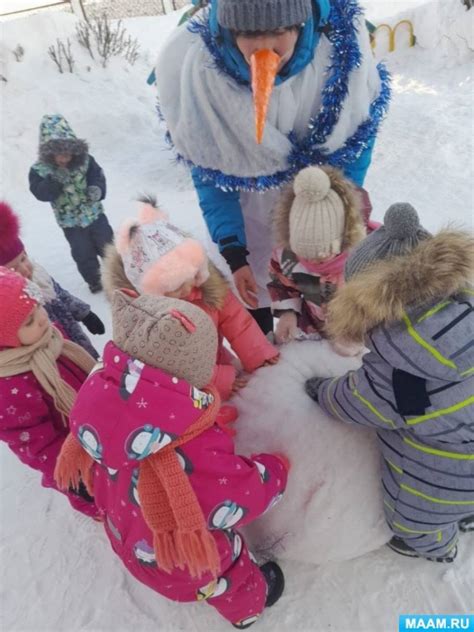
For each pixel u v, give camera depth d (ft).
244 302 7.00
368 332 4.49
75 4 33.22
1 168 18.21
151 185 17.51
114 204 16.42
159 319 4.01
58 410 5.53
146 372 3.98
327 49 5.86
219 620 5.83
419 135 17.81
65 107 20.85
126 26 37.70
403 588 5.81
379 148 17.37
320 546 5.44
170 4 42.39
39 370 5.32
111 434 4.04
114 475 4.61
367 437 5.38
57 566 6.54
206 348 4.19
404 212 4.25
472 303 4.25
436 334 4.14
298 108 6.17
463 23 23.15
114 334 4.28
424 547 5.51
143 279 4.98
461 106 19.70
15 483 7.66
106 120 20.81
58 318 7.22
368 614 5.66
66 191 11.00
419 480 4.95
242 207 7.48
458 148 16.71
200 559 4.07
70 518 7.07
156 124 21.67
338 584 5.91
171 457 4.21
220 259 8.27
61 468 4.82
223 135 6.23
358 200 5.59
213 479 4.38
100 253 11.77
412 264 4.08
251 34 5.09
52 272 13.16
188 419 4.09
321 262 5.67
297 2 4.94
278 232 5.91
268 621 5.74
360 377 4.76
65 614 6.07
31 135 19.49
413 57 24.80
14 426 5.38
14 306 5.00
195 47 5.96
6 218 6.37
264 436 5.35
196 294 5.50
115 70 23.54
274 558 6.03
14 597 6.30
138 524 4.58
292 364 5.79
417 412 4.46
